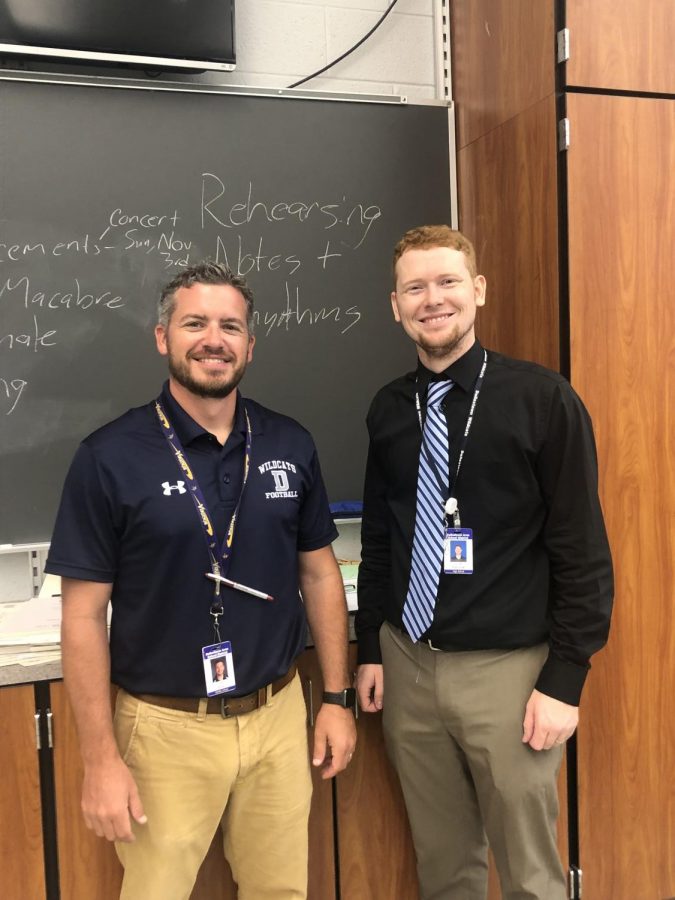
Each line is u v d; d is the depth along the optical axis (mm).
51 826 1486
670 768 1851
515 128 1846
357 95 2039
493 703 1376
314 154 2020
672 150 1729
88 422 1914
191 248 1945
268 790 1328
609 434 1744
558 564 1356
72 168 1854
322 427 2074
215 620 1239
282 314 2025
